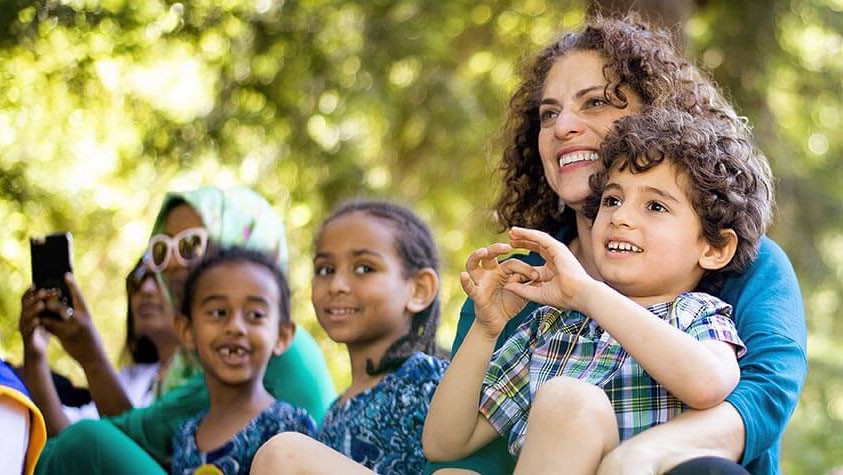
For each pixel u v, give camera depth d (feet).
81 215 25.34
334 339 12.69
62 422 14.42
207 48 23.16
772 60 25.12
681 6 16.39
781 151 25.52
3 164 23.02
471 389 10.07
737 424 8.83
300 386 14.42
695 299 9.52
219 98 23.84
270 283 13.37
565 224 12.03
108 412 14.56
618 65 11.00
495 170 12.68
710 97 11.32
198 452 12.94
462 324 11.47
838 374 28.60
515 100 12.19
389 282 12.63
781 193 26.13
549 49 11.94
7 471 9.50
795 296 10.08
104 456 12.10
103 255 26.35
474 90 25.99
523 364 10.17
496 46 26.07
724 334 9.29
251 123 23.68
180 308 13.84
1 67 20.83
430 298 12.91
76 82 21.89
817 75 27.09
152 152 23.82
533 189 12.14
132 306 15.96
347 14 24.22
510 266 9.78
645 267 9.65
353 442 11.98
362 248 12.67
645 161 9.71
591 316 9.09
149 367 16.42
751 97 24.98
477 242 26.89
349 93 24.13
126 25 21.20
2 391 9.44
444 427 10.13
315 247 13.20
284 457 9.32
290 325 13.84
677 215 9.70
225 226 15.20
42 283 14.34
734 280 10.19
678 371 8.73
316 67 23.90
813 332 29.14
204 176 24.43
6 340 24.03
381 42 24.27
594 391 8.75
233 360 12.99
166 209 15.60
